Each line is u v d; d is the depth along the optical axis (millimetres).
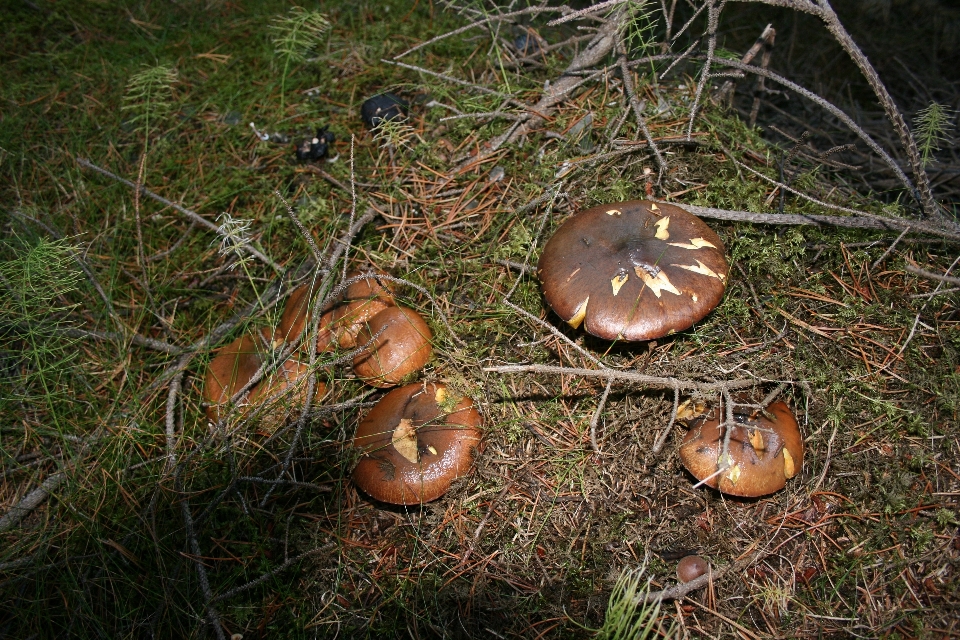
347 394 500
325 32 722
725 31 927
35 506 489
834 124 805
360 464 458
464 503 459
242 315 552
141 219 607
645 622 419
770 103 795
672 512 448
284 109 665
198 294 579
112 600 450
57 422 496
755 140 582
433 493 447
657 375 468
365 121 639
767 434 434
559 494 458
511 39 697
